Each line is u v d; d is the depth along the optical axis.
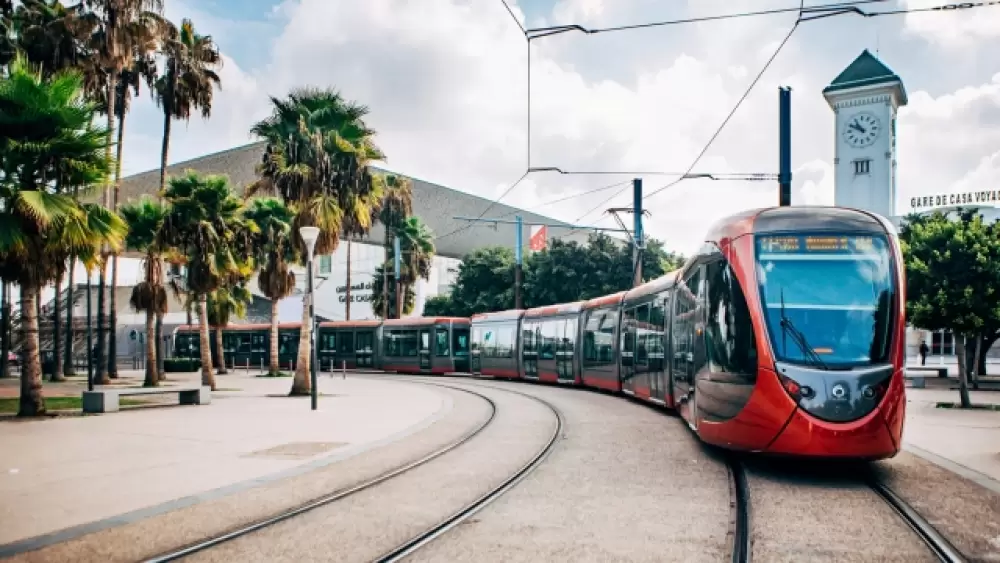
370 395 26.92
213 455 13.14
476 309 55.56
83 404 20.53
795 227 11.19
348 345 47.25
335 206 26.41
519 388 29.80
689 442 14.13
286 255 41.84
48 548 7.38
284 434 16.00
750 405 10.59
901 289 10.70
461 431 16.50
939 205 56.44
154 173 65.56
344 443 14.62
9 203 17.36
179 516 8.70
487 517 8.39
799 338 10.49
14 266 18.48
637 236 31.16
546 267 50.25
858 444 9.98
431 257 59.81
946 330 20.67
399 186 52.53
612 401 23.41
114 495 9.80
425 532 7.78
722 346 11.42
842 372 10.16
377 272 63.31
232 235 30.55
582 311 28.77
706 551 6.96
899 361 10.37
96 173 18.14
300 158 26.75
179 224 29.22
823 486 9.98
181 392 23.12
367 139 27.83
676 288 17.14
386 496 9.70
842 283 10.74
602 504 8.98
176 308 73.06
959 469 11.13
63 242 17.66
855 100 82.06
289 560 6.88
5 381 38.59
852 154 82.06
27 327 19.16
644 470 11.24
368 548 7.25
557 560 6.71
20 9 33.66
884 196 80.69
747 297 10.98
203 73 36.56
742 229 11.54
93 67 33.19
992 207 51.00
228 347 56.16
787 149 20.25
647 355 20.75
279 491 10.12
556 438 14.95
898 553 6.90
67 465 12.09
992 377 35.97
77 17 32.09
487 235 86.81
